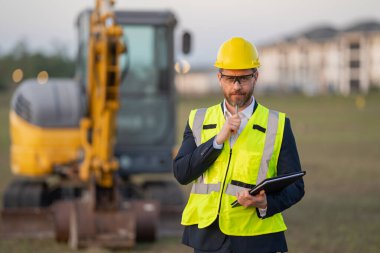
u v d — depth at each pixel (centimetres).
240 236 493
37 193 1261
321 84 11238
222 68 489
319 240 1115
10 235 1179
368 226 1234
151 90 1326
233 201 495
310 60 11719
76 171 1233
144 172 1316
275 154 497
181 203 1265
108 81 1045
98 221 1089
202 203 501
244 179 495
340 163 2288
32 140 1249
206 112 514
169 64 1326
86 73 1309
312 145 2920
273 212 485
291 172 497
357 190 1706
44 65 8888
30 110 1261
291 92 10469
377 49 10712
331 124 4116
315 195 1631
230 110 503
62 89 1291
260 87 12119
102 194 1107
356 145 2892
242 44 491
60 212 1117
